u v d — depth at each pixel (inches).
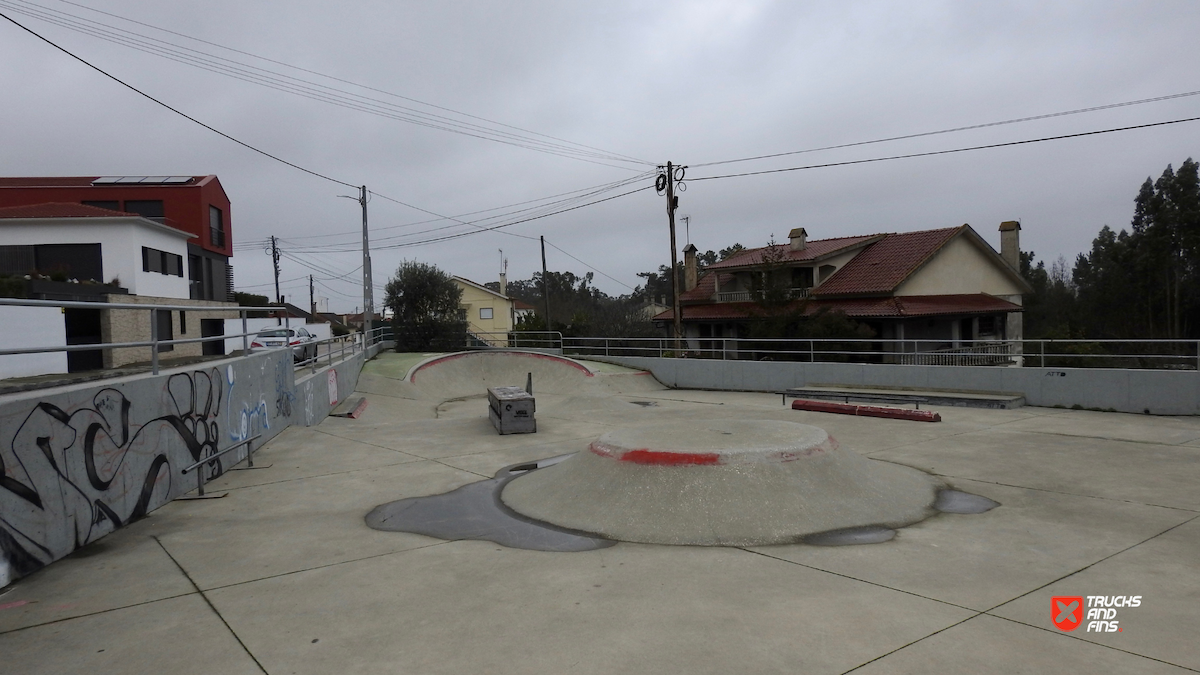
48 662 152.9
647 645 155.4
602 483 278.4
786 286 1037.2
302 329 1254.3
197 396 333.1
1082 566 204.8
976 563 208.8
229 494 317.1
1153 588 186.2
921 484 309.0
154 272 1094.4
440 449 431.5
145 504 281.4
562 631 164.4
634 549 230.4
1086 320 1875.0
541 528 258.8
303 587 198.4
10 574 202.7
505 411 489.4
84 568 217.0
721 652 150.9
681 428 334.3
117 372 401.4
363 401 698.8
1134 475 326.6
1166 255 1579.7
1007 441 423.2
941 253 1178.0
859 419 534.0
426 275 1343.5
